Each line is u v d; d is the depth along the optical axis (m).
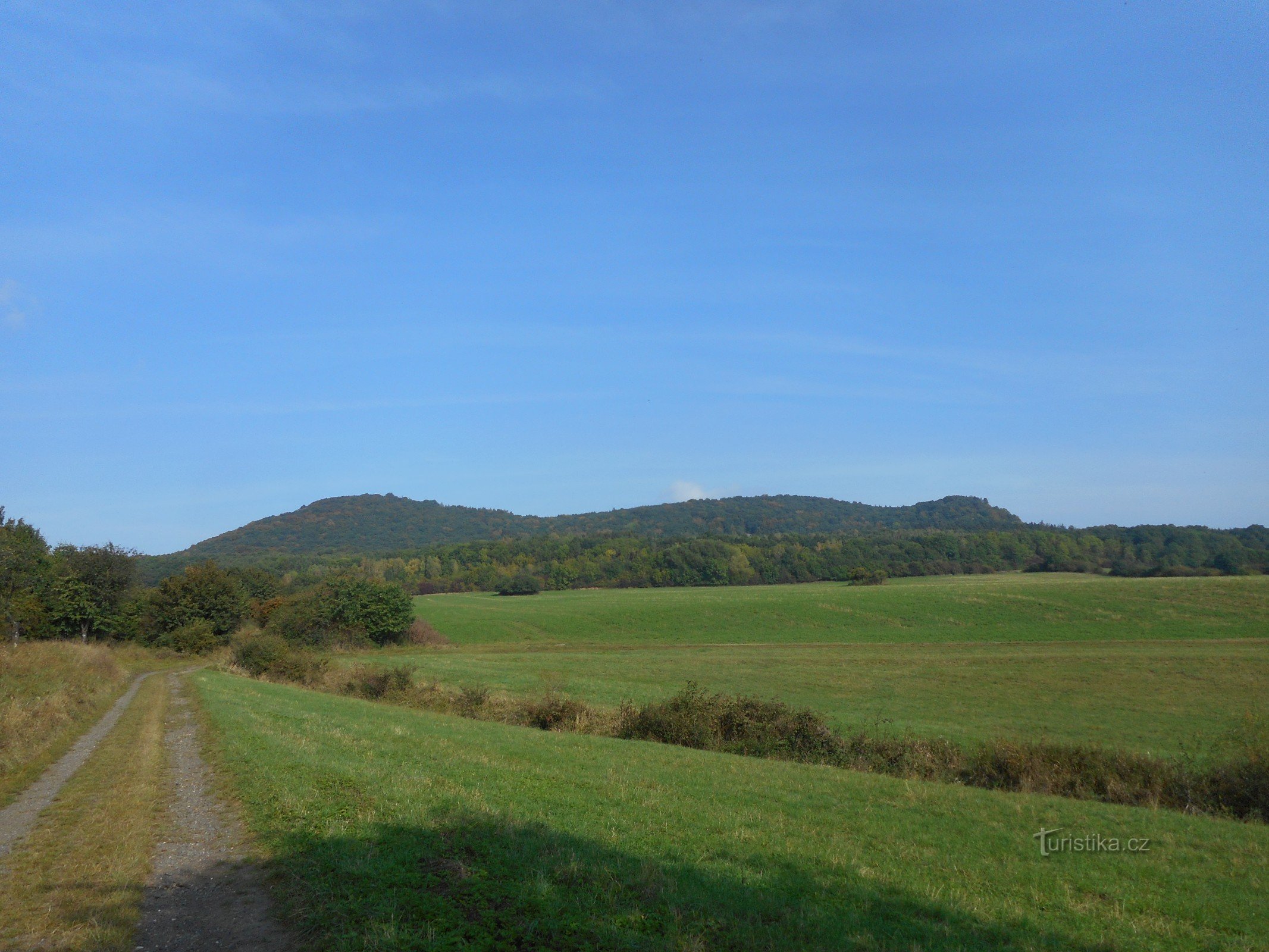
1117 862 9.75
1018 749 18.36
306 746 15.16
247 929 6.40
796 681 44.38
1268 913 8.06
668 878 7.62
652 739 22.25
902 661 52.41
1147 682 42.75
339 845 8.25
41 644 45.69
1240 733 16.94
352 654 65.81
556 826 9.48
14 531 60.41
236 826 9.61
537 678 43.00
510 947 5.93
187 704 26.12
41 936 6.29
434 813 9.63
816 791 13.39
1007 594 79.38
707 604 85.50
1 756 14.52
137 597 72.50
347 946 5.87
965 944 6.63
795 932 6.52
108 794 11.98
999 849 10.04
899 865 9.01
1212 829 11.84
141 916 6.74
